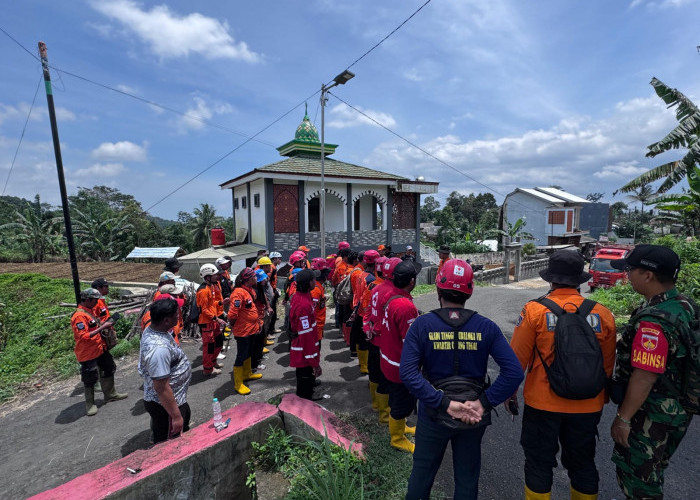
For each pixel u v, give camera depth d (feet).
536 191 126.00
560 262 7.60
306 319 13.67
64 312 35.88
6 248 119.85
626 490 7.17
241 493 9.90
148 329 10.39
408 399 10.75
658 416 6.68
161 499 8.29
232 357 22.68
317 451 10.24
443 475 10.18
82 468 12.47
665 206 36.96
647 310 6.77
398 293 11.00
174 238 148.25
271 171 50.24
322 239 46.26
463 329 6.99
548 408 7.23
